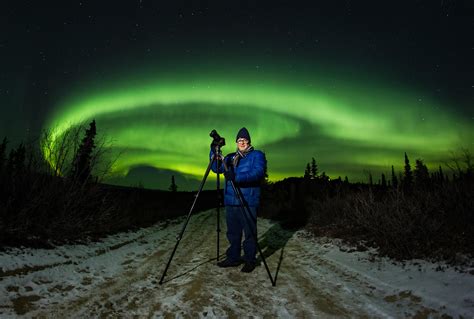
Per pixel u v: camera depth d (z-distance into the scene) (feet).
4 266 12.66
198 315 9.94
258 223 49.88
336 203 35.60
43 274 12.92
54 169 22.03
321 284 13.84
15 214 17.58
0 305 9.46
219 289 12.59
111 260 17.54
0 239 15.61
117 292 11.89
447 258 15.30
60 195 21.33
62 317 9.28
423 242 17.58
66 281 12.66
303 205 54.24
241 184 16.15
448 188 21.53
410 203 21.44
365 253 19.62
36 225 18.37
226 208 16.72
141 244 24.67
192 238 29.76
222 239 28.84
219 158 15.11
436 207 21.18
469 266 13.75
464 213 19.21
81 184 23.31
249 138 16.80
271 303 11.30
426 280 13.09
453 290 11.44
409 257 16.72
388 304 11.27
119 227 30.32
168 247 23.68
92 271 14.66
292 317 10.07
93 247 20.38
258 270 16.22
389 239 19.39
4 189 18.80
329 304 11.27
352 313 10.42
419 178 25.67
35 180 20.03
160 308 10.40
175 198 151.74
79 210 23.22
